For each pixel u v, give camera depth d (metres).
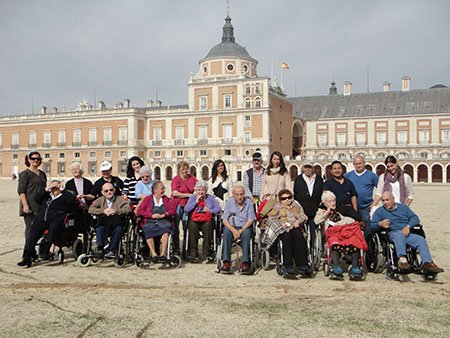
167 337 5.55
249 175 10.98
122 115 73.88
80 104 89.06
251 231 9.22
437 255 10.73
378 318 6.24
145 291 7.57
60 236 9.69
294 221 8.91
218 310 6.58
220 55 71.31
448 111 75.12
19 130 83.06
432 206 24.77
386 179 9.44
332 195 8.96
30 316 6.29
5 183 61.88
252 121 67.19
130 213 9.75
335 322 6.08
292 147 78.06
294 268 8.74
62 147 78.81
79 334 5.64
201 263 10.07
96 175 76.12
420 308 6.69
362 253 8.62
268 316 6.32
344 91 88.62
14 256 10.52
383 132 79.12
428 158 66.44
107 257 9.38
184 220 10.36
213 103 69.81
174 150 73.12
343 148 80.88
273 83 76.38
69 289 7.65
